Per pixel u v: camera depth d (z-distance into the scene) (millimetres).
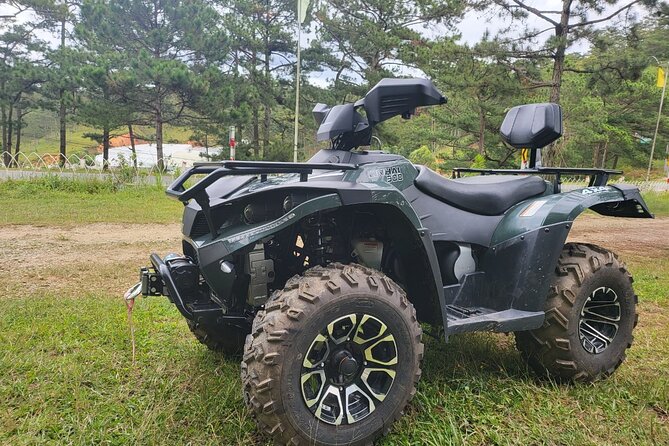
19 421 2734
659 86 31781
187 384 3217
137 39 31109
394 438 2686
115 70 26422
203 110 27656
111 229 9273
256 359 2359
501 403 3062
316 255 3090
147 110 29953
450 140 39656
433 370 3482
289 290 2525
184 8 29328
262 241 2717
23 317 4281
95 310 4500
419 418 2883
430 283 2863
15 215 10273
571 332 3238
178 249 7621
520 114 3707
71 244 7812
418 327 2695
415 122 49188
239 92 29062
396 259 3229
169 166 20453
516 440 2674
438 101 3064
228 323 3070
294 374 2369
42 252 7195
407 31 27734
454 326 2910
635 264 7516
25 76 32031
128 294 3057
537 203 3418
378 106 3061
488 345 3908
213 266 2623
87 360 3500
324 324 2422
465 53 17641
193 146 41281
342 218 3096
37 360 3443
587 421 2871
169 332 4121
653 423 2795
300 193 2602
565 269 3314
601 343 3459
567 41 16609
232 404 2926
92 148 64125
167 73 25359
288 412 2357
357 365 2553
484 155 27906
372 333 2590
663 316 4887
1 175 16812
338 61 30938
